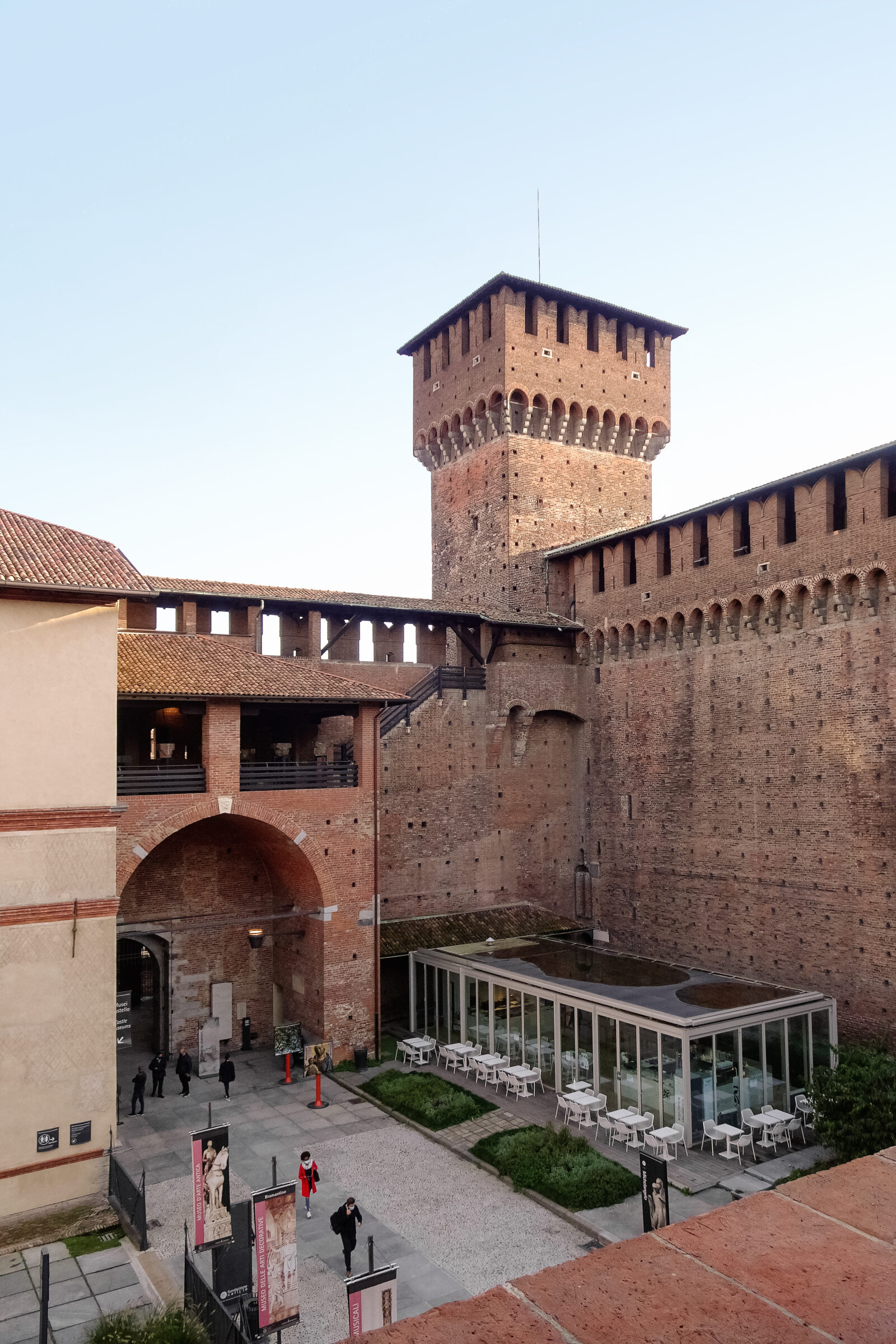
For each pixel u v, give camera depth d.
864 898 33.44
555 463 52.28
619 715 45.53
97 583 24.50
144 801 30.89
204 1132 18.72
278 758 40.53
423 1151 27.20
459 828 44.50
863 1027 33.09
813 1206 4.84
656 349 56.28
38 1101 22.94
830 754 35.00
